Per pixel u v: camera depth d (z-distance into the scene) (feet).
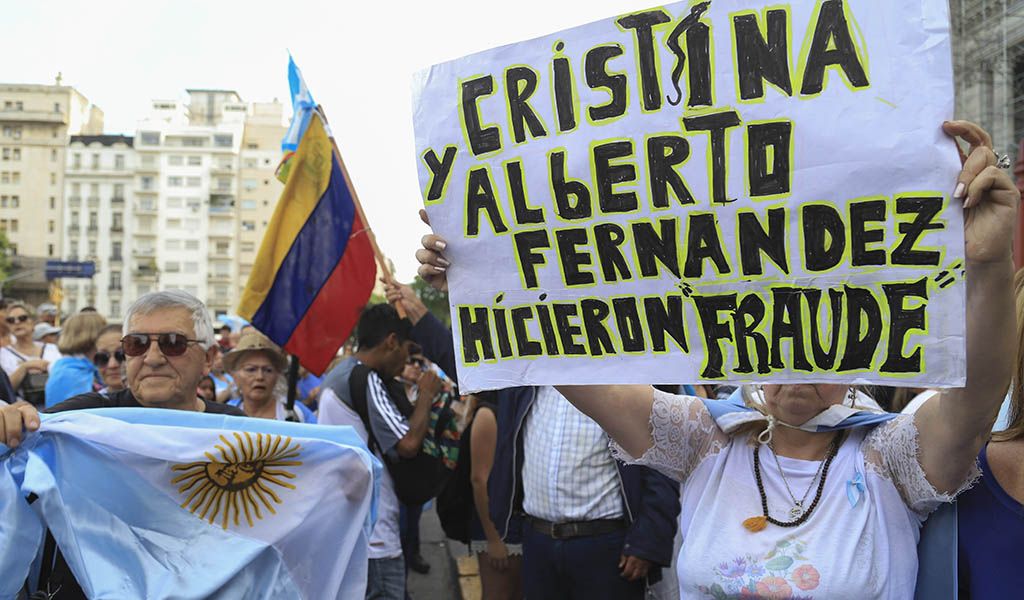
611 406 7.48
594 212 7.04
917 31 5.95
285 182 16.85
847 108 6.13
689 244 6.72
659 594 12.28
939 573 6.72
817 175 6.23
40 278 344.69
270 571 7.96
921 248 5.92
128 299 370.12
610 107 6.98
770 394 7.16
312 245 16.52
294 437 8.23
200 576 7.57
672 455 7.55
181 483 7.85
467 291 7.56
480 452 14.43
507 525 12.32
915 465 6.54
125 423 7.71
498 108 7.42
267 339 16.02
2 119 366.43
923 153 5.88
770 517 6.92
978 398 5.92
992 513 6.55
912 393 11.74
